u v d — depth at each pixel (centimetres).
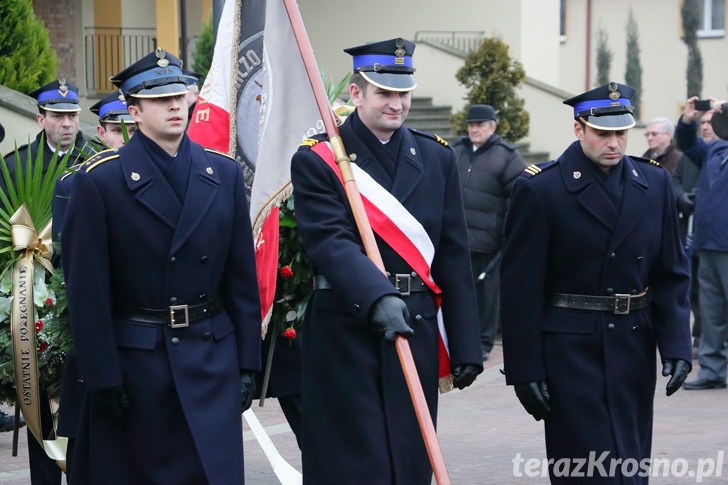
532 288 569
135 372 518
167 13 1820
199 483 517
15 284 636
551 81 2114
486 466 767
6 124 1208
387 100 540
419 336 542
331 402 543
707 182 1030
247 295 542
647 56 3275
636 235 568
